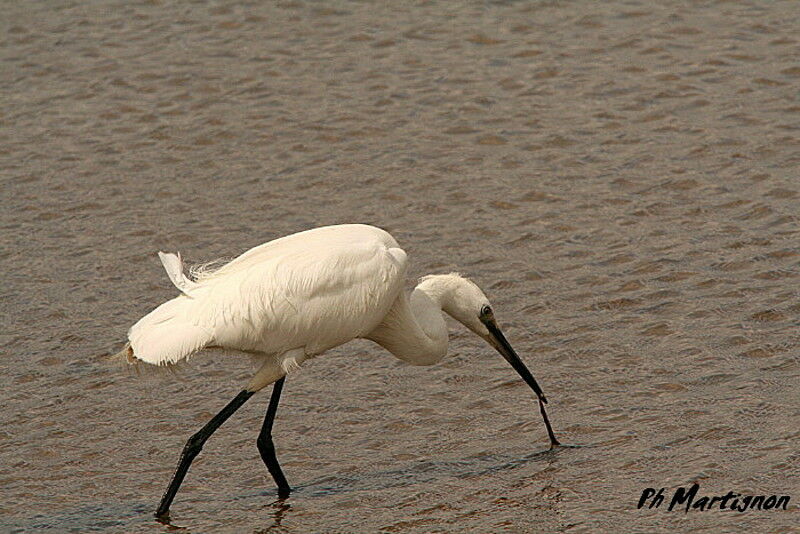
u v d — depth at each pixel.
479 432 12.58
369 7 25.05
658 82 21.16
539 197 17.84
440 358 12.90
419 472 11.88
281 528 10.98
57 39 24.17
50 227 17.73
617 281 15.46
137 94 21.91
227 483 12.05
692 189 17.72
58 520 11.27
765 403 12.38
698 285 15.16
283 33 24.03
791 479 10.91
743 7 23.88
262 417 13.27
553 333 14.45
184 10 25.28
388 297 11.95
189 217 17.86
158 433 12.98
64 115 21.31
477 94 21.23
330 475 12.01
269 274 11.53
